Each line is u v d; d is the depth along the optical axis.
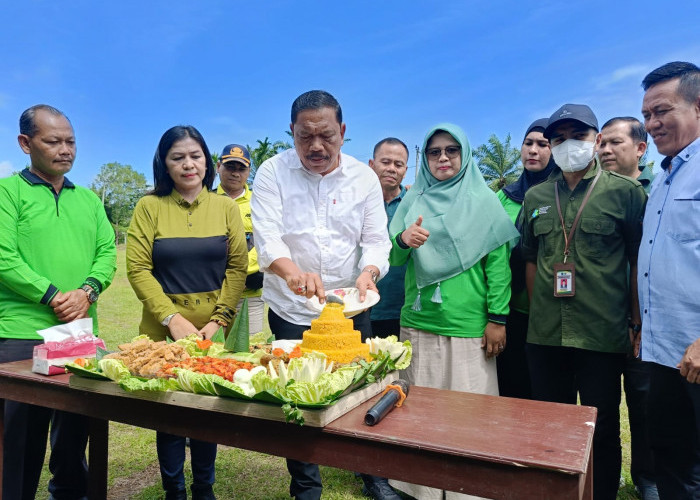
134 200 73.06
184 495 2.99
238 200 5.07
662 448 2.55
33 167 3.06
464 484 1.47
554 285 2.85
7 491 2.72
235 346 2.53
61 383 2.20
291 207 2.85
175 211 3.07
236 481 3.54
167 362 2.14
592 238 2.78
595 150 2.88
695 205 2.35
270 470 3.74
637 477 3.30
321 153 2.60
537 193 3.11
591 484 1.99
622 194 2.79
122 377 1.96
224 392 1.77
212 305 3.08
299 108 2.57
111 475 3.56
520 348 3.45
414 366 3.26
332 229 2.88
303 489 2.75
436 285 3.15
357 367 1.94
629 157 3.71
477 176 3.31
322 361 1.84
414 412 1.85
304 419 1.66
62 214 3.07
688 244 2.36
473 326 3.14
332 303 2.34
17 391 2.38
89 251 3.19
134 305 11.42
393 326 3.97
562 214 2.92
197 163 3.05
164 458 2.91
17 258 2.83
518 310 3.41
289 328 2.87
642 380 3.23
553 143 2.95
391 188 4.29
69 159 3.02
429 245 3.20
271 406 1.71
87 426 3.05
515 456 1.41
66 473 3.04
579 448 1.48
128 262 3.00
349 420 1.74
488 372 3.17
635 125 3.73
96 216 3.30
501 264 3.13
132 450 3.99
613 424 2.74
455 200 3.22
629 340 2.75
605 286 2.73
